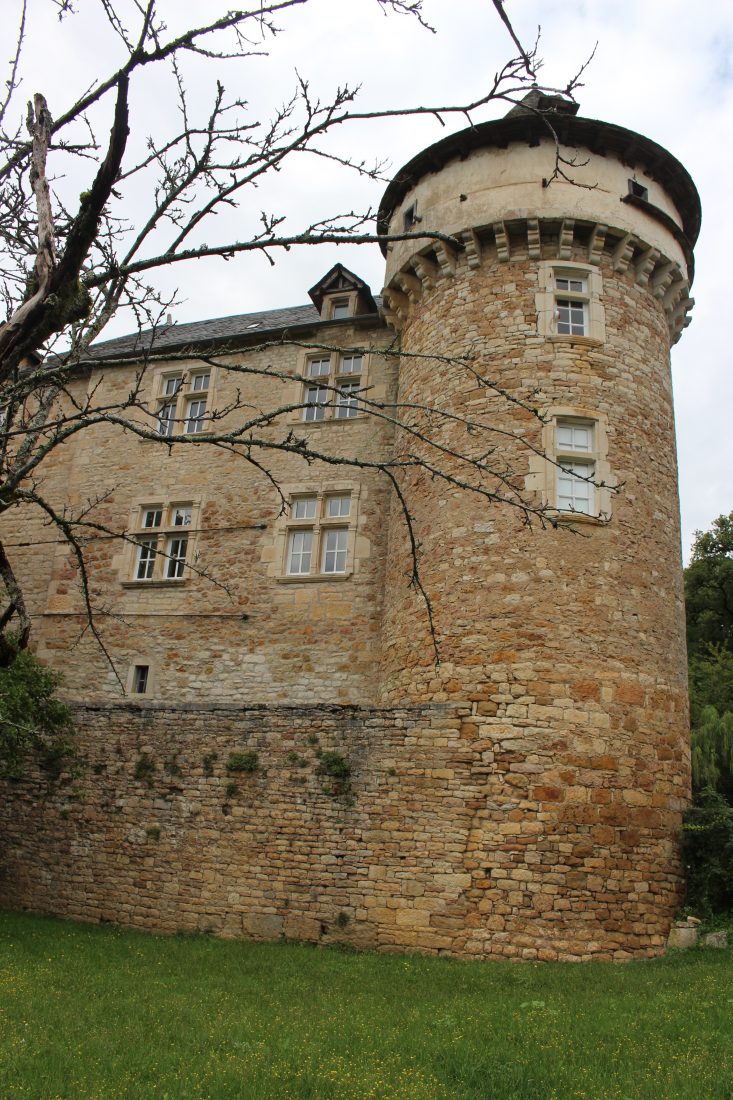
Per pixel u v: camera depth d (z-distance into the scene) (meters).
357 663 14.78
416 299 14.73
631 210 13.81
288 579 15.65
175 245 4.82
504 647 11.52
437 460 13.07
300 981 8.71
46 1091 5.21
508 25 4.21
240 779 11.95
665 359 14.09
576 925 10.41
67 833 12.72
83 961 9.35
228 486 16.86
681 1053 6.12
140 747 12.69
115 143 4.38
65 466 18.36
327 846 11.23
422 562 12.70
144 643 16.28
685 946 10.49
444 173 14.43
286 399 17.09
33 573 17.73
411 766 11.20
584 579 11.88
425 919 10.54
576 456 12.52
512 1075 5.64
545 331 13.08
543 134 13.81
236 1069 5.66
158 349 18.30
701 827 11.28
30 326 4.54
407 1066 5.91
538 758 10.98
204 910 11.56
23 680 12.12
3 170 5.24
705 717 19.08
